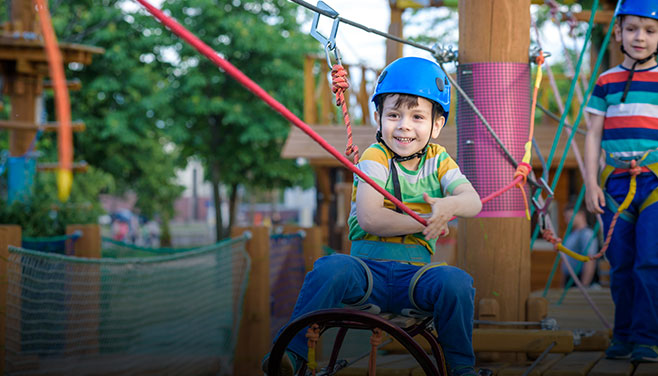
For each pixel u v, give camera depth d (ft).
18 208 28.50
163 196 104.22
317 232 28.30
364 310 8.10
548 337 11.24
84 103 77.15
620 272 12.01
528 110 12.63
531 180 12.12
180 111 82.48
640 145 11.55
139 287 23.65
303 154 41.32
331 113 46.44
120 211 170.40
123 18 79.36
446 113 8.58
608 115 11.93
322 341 21.02
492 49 12.46
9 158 33.91
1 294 16.51
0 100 33.76
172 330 23.76
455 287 7.63
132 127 77.56
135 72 76.59
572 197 39.78
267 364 7.77
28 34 34.09
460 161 12.69
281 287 27.86
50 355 20.39
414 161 8.45
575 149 14.06
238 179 87.56
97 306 21.95
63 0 77.41
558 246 12.11
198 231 184.96
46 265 20.81
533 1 17.70
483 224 12.44
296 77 83.76
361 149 39.52
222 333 23.81
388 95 8.36
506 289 12.42
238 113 81.15
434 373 7.42
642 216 11.46
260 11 87.15
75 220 29.30
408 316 8.06
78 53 34.09
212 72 83.41
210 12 81.51
